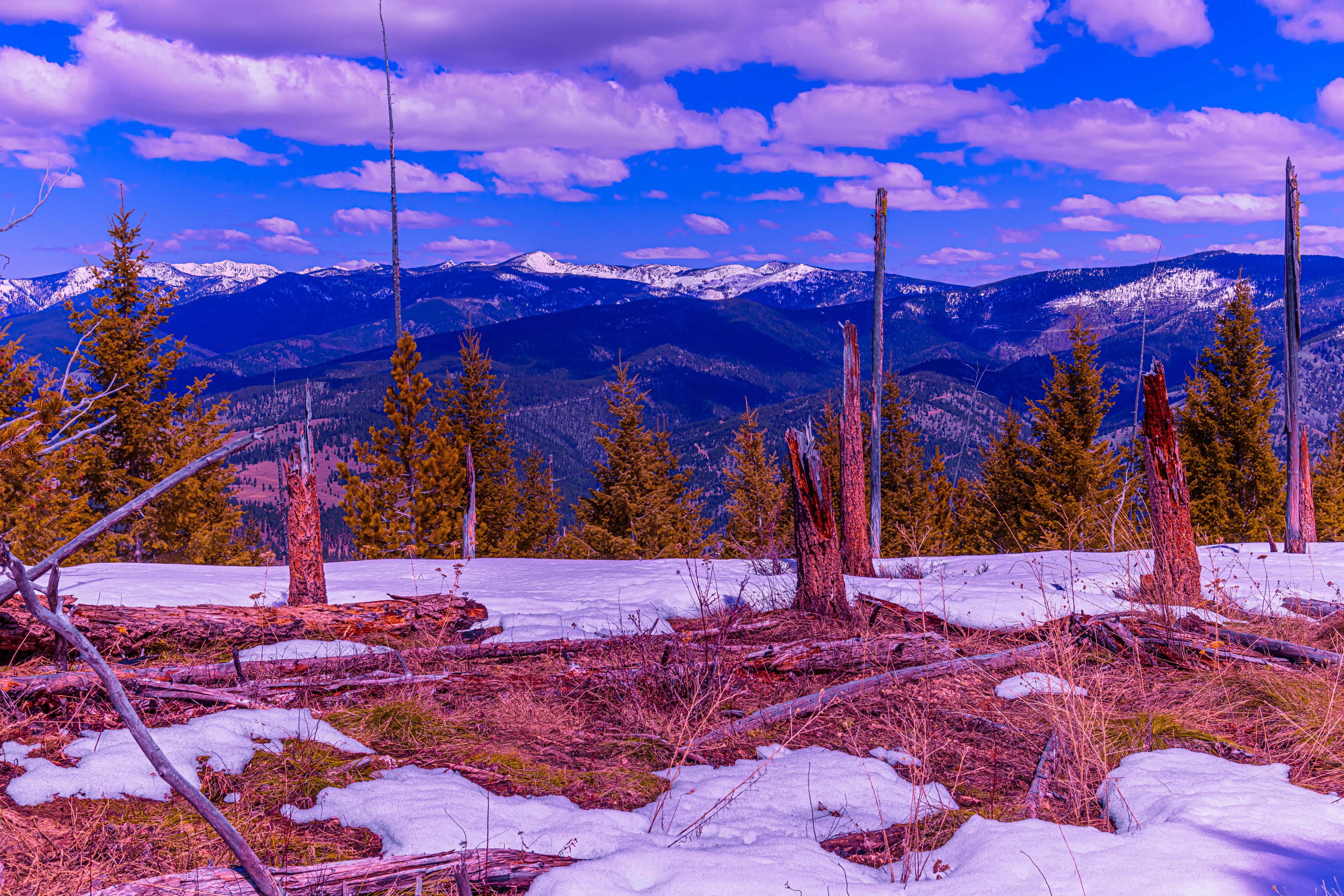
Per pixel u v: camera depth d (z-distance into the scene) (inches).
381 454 1312.7
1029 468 1540.4
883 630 311.6
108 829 129.8
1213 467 1454.2
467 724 205.8
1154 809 148.3
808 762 183.8
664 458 1979.6
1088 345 1496.1
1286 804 147.2
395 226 1310.3
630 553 1716.3
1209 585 383.2
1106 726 201.2
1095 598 372.5
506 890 120.4
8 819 127.8
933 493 1676.9
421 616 331.6
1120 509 370.0
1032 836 134.5
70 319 1195.9
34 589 62.3
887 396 1688.0
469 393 1860.2
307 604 331.6
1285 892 110.3
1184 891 110.4
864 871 128.0
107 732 173.0
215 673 226.7
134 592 353.1
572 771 177.9
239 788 151.7
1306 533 649.6
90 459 1154.7
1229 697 224.7
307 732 184.7
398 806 144.6
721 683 236.4
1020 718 213.5
